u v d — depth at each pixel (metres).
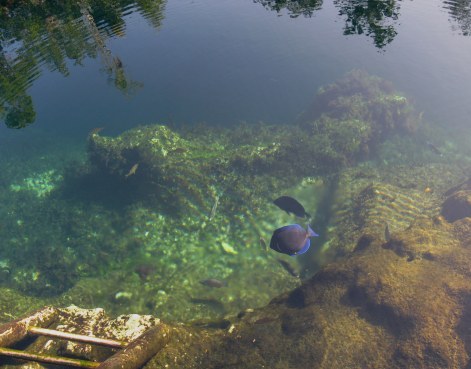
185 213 9.24
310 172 10.75
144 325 4.43
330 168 11.01
